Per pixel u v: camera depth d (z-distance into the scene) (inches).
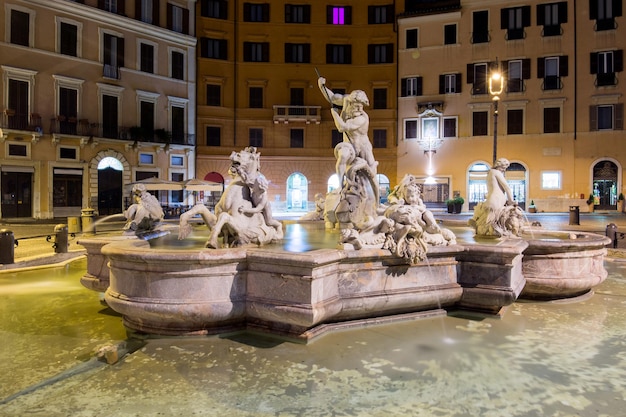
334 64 1585.9
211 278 201.5
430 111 1518.2
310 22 1583.4
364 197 357.1
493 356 190.1
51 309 269.0
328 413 141.9
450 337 213.6
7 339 212.4
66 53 1257.4
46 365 179.8
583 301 285.6
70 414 139.9
